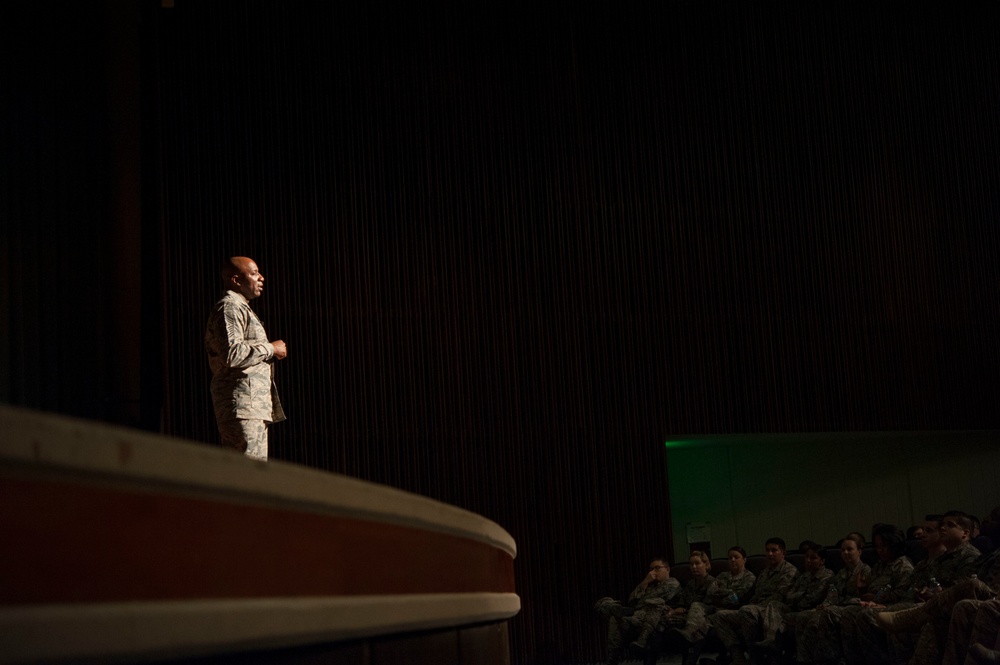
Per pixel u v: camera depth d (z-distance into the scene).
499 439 8.84
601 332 9.29
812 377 9.92
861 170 10.44
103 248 7.36
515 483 8.82
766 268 9.93
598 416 9.16
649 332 9.45
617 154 9.61
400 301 8.73
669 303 9.55
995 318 10.70
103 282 7.33
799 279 10.02
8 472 1.01
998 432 10.88
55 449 1.05
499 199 9.20
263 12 8.65
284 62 8.66
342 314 8.52
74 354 7.11
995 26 11.23
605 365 9.26
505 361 8.95
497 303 9.03
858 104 10.53
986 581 6.16
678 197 9.73
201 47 8.40
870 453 11.20
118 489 1.17
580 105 9.58
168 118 8.21
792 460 11.16
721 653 7.48
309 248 8.50
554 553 8.81
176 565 1.26
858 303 10.21
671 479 11.03
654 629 7.60
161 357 7.75
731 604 7.57
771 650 7.01
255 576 1.44
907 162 10.63
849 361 10.08
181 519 1.28
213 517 1.35
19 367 6.77
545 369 9.08
